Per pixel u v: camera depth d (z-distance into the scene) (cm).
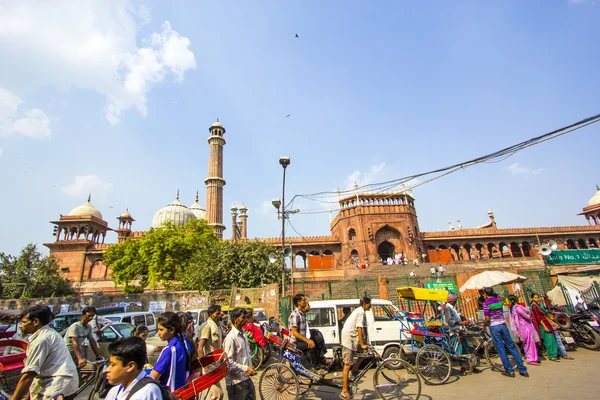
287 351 532
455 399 529
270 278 1955
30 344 344
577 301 1102
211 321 527
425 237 3450
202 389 349
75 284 3053
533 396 523
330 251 3503
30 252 2648
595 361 723
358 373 554
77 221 3469
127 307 1638
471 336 729
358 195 3366
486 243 3478
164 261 2430
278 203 1488
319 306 848
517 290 1301
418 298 736
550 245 1428
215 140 3869
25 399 406
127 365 222
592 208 4025
